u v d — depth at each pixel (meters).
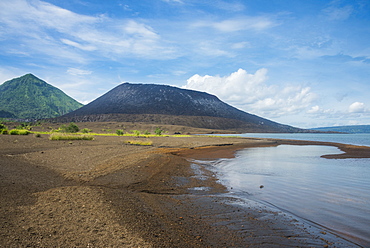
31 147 21.05
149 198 8.15
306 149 33.97
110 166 13.28
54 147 21.88
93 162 14.41
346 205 8.06
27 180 8.98
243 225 6.18
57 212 5.84
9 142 23.97
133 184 9.95
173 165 15.55
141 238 4.86
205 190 9.93
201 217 6.66
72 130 59.53
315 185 11.00
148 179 11.09
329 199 8.76
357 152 28.78
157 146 30.50
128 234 4.98
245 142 46.34
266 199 8.71
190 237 5.28
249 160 20.09
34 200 6.65
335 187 10.65
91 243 4.47
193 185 10.73
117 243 4.54
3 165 11.66
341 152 28.94
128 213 6.25
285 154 25.86
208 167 16.08
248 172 14.41
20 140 26.75
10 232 4.65
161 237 5.07
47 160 14.21
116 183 9.84
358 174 13.93
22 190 7.57
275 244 5.16
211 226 6.04
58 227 5.04
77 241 4.52
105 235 4.83
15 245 4.18
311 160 20.62
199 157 21.69
